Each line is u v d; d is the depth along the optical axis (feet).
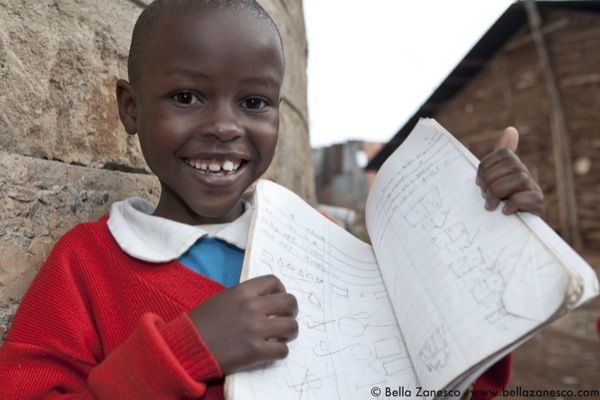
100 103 4.15
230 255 3.36
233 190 3.26
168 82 3.03
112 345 2.99
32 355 2.85
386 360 2.84
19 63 3.42
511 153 2.86
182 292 3.09
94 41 4.10
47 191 3.55
